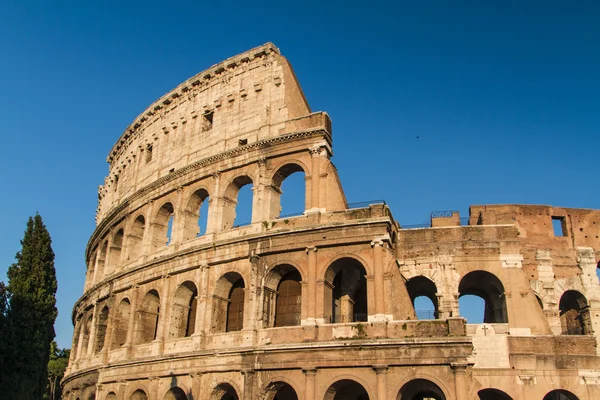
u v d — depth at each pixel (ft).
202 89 244.63
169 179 233.14
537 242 217.56
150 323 222.69
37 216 249.14
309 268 177.17
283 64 221.66
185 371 185.98
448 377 152.66
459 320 157.48
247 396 169.07
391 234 183.83
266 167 202.90
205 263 198.49
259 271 186.09
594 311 207.21
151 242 232.53
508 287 186.09
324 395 160.76
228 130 223.71
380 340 158.61
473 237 194.90
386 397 154.61
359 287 205.36
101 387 220.64
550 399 208.85
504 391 172.45
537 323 180.34
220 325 193.88
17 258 236.84
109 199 300.20
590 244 219.41
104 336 250.78
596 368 173.47
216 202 210.38
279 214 203.82
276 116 212.43
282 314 186.19
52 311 232.12
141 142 272.10
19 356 209.26
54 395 420.77
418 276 193.67
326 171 191.52
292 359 166.81
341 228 177.37
